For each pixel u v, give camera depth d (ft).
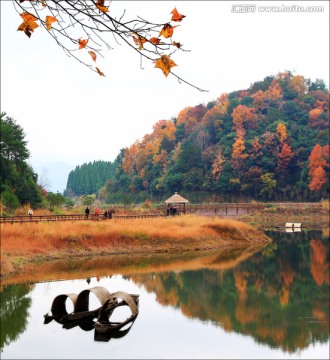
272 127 461.37
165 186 471.21
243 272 101.81
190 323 57.31
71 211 219.82
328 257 126.62
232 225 156.66
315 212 314.35
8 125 204.13
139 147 582.35
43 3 10.48
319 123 472.85
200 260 117.39
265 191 428.97
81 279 85.46
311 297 78.07
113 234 126.62
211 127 498.69
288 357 45.70
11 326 53.11
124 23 10.46
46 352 43.52
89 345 46.26
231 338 52.08
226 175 437.58
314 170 406.00
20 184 198.18
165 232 135.64
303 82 548.31
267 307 69.87
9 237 110.42
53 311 57.11
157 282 86.48
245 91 579.48
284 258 124.36
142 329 52.60
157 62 10.75
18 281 82.23
